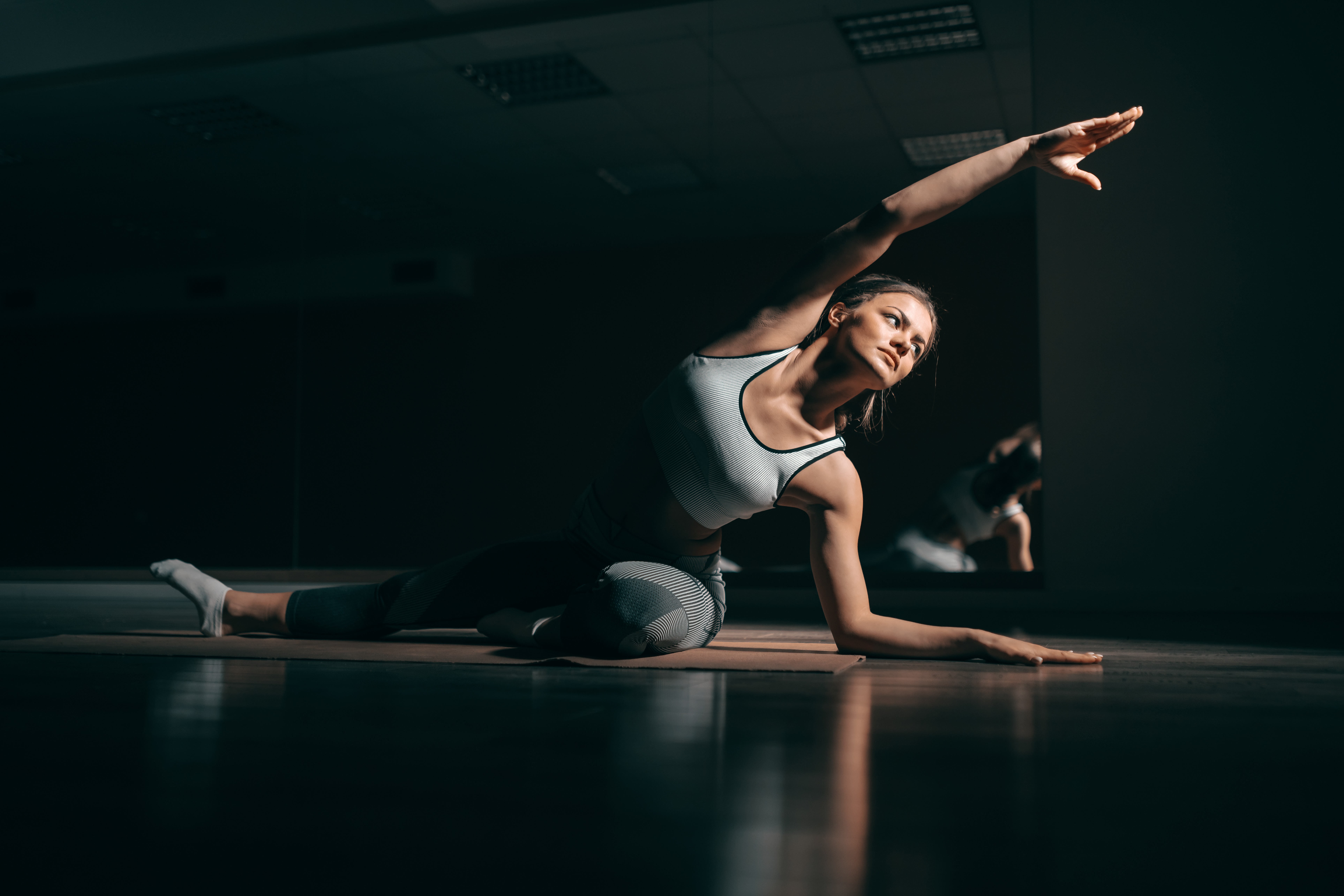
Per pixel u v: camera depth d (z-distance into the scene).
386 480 8.61
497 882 0.60
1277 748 1.01
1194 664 1.81
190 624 2.89
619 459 2.01
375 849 0.66
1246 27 3.91
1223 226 3.90
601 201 7.30
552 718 1.18
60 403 9.73
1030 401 5.75
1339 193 3.80
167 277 9.38
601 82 5.82
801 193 6.22
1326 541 3.76
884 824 0.72
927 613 3.78
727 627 2.92
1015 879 0.61
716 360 1.89
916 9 4.91
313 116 6.46
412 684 1.49
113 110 6.42
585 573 2.06
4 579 5.98
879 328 1.84
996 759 0.95
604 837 0.69
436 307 8.55
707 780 0.86
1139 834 0.70
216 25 5.50
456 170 7.13
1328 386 3.78
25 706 1.27
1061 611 3.93
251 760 0.94
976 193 1.77
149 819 0.74
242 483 9.17
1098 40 4.06
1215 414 3.88
